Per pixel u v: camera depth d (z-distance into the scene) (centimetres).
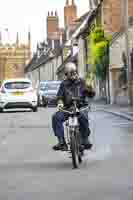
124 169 1659
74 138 1706
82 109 1805
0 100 5209
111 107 5575
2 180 1512
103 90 7788
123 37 6650
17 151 2170
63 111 1769
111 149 2170
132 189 1348
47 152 2125
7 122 3812
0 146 2352
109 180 1475
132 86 5547
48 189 1365
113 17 8050
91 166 1736
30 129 3206
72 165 1767
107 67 7194
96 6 9088
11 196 1289
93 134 2792
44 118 4206
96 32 7344
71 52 12469
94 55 7362
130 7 7525
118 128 3144
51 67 15525
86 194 1295
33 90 5275
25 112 5200
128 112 4484
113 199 1234
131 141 2448
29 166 1767
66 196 1275
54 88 7344
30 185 1425
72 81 1800
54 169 1694
